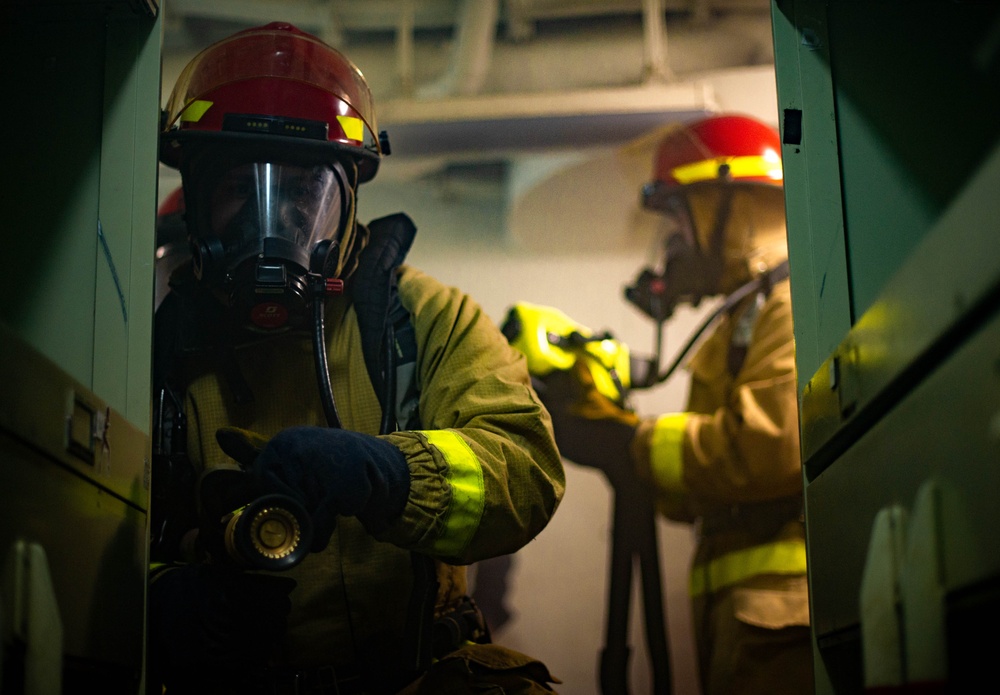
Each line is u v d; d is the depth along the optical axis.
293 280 1.25
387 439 1.11
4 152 1.18
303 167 1.31
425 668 1.21
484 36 3.33
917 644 0.71
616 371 2.37
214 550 1.13
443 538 1.10
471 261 3.95
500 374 1.28
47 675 0.79
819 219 1.20
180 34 3.48
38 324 1.16
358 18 3.52
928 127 1.00
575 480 3.60
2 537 0.71
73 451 0.85
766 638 2.00
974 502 0.61
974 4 0.92
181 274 1.35
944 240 0.64
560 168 3.62
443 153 3.56
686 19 3.57
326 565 1.26
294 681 1.21
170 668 1.18
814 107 1.22
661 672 2.55
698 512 2.32
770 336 2.20
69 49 1.21
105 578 0.95
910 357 0.71
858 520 0.88
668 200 2.50
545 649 3.48
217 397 1.31
